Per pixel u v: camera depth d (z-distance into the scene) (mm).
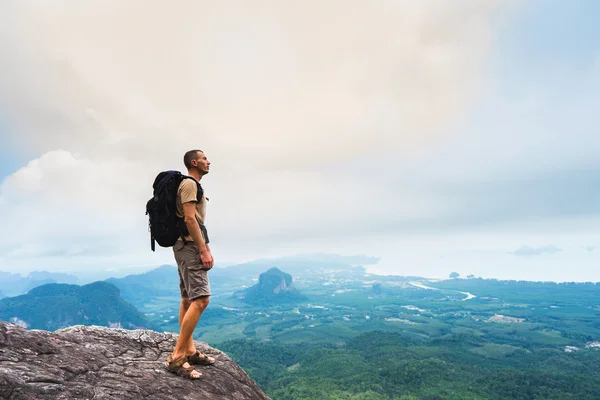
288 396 125812
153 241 4879
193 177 4988
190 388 4461
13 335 3787
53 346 4082
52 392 3084
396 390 130500
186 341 4789
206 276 4891
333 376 155750
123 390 3660
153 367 4699
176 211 4762
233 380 5453
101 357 4461
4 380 2832
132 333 5645
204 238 4953
